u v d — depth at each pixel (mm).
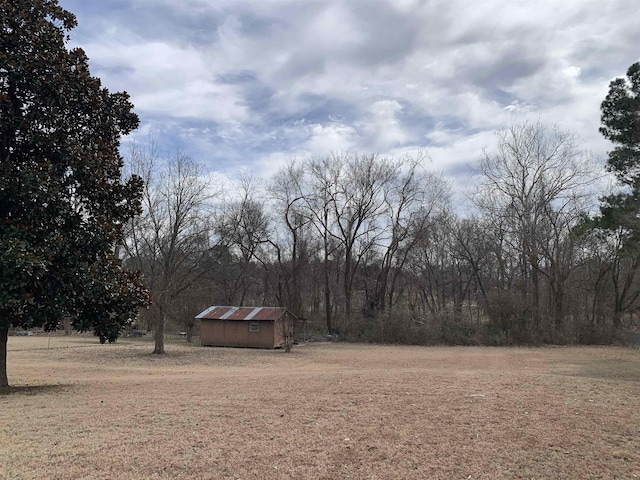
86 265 11984
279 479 5473
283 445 6602
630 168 25484
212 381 13602
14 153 12336
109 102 13906
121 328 13375
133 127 14766
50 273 11438
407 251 47625
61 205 11602
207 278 46094
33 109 12016
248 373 17781
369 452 6340
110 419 8109
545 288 43625
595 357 26781
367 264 50500
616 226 27000
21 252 10297
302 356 28453
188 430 7336
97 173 12734
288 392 10648
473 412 8430
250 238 50281
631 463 6031
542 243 39188
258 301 68125
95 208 13203
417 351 32500
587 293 42250
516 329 37594
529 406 8938
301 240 50062
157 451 6344
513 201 40750
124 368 20922
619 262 39875
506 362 24078
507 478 5551
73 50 13023
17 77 11609
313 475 5586
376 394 10234
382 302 46531
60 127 12625
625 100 25094
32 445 6621
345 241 46875
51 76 12055
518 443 6699
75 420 8078
